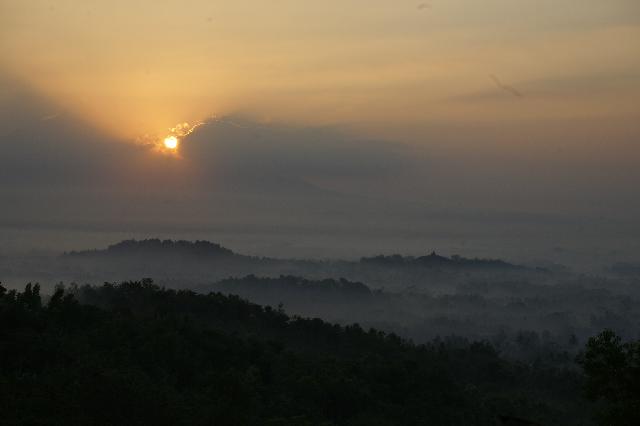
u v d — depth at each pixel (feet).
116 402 155.94
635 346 108.68
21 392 158.10
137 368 195.52
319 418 203.21
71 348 199.00
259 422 176.45
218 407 167.53
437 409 232.53
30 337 197.36
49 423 143.43
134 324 234.99
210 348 232.12
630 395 106.93
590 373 109.60
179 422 159.22
